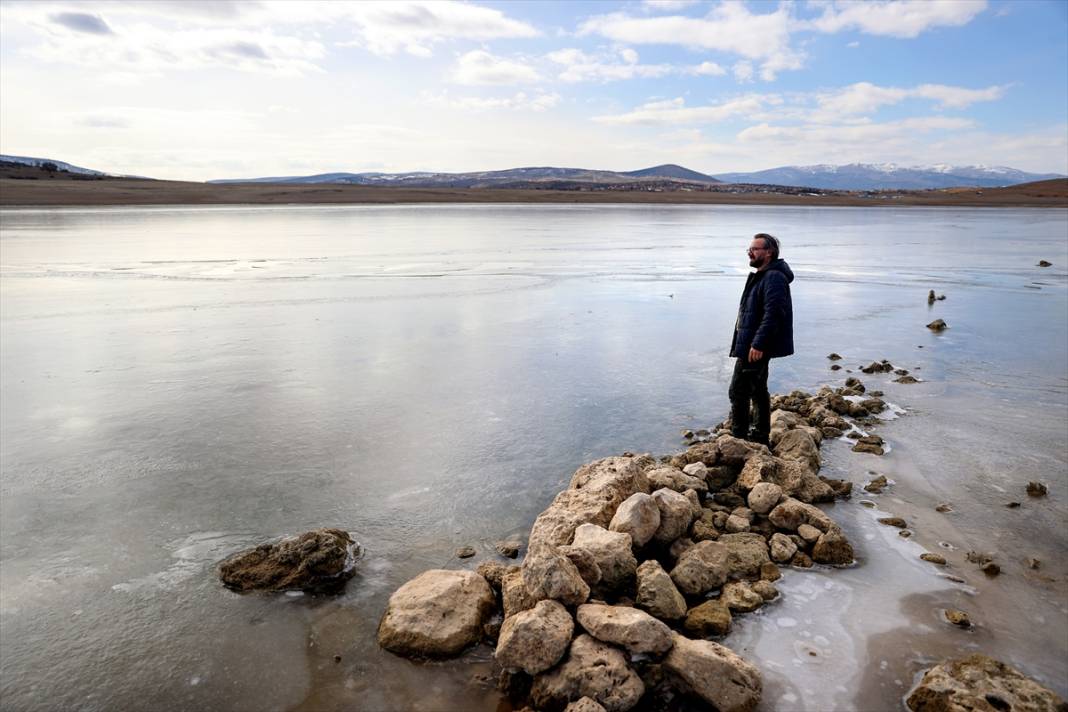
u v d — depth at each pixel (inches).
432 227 1565.0
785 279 232.2
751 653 143.4
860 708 128.0
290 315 510.0
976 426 277.6
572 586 145.9
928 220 2030.0
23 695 131.9
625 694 126.4
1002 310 552.7
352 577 172.9
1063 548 183.5
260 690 134.6
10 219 1651.1
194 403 300.2
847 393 321.7
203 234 1288.1
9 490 215.3
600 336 448.1
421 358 385.1
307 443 256.4
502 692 135.1
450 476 229.6
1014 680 127.6
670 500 187.2
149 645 146.8
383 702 132.0
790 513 190.9
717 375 354.6
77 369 353.7
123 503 208.2
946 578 170.1
